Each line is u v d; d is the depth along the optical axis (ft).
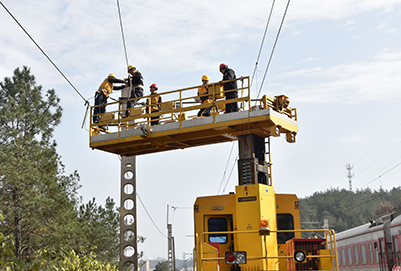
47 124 93.66
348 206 384.27
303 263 37.14
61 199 82.74
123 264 74.28
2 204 77.00
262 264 37.11
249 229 37.93
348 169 388.16
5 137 85.25
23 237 80.28
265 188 39.29
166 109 45.24
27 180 78.07
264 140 43.32
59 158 93.61
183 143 48.42
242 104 42.06
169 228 166.71
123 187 77.15
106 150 50.72
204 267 37.45
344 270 88.79
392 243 67.15
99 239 107.34
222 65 43.37
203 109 45.70
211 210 41.24
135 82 55.52
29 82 96.68
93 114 53.72
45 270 56.39
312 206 389.39
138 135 46.29
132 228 75.77
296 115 44.42
